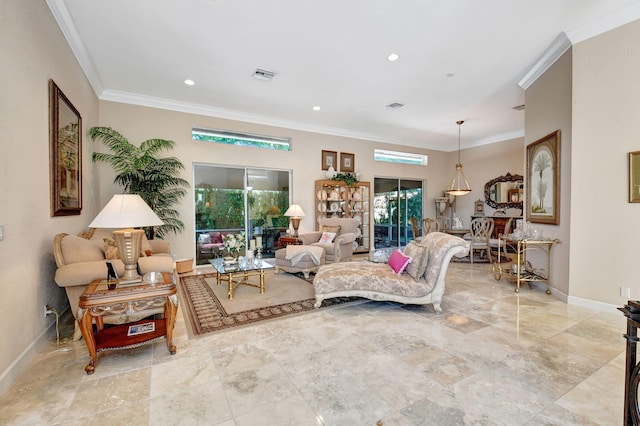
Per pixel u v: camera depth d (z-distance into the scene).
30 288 2.26
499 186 7.79
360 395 1.77
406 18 2.95
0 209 1.88
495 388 1.83
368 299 3.54
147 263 2.93
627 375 1.19
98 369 2.07
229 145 5.91
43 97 2.54
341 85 4.59
